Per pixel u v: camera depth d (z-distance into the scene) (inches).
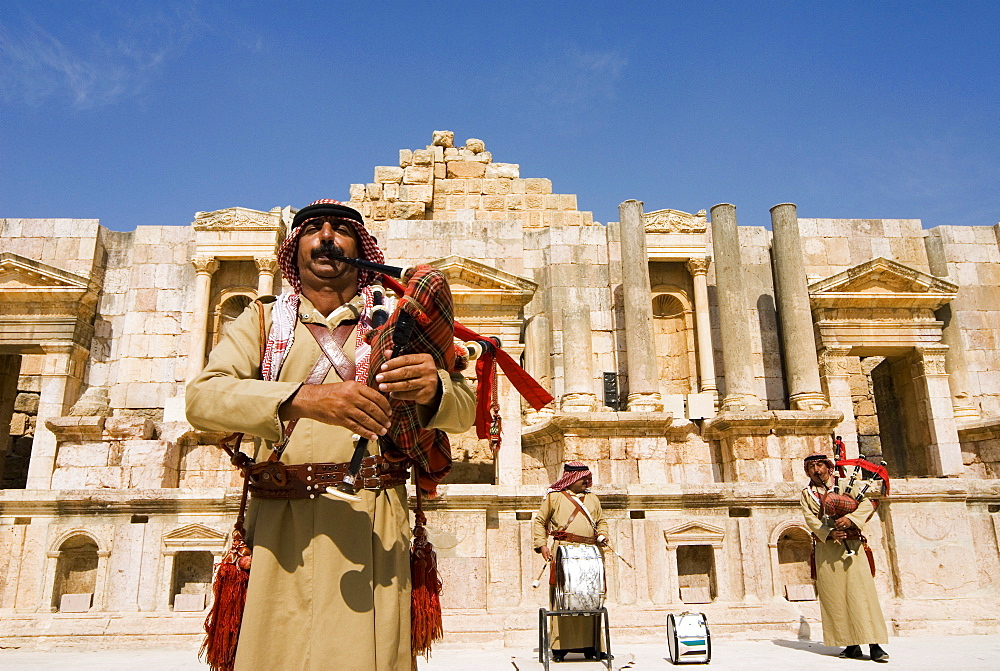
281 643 102.3
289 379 115.2
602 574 373.7
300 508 108.5
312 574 104.7
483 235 893.2
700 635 387.2
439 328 109.7
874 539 532.4
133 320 892.0
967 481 544.4
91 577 544.1
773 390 921.5
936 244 986.7
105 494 529.3
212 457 741.9
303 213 131.1
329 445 112.0
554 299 925.8
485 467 824.9
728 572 535.2
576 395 858.8
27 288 850.1
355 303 128.1
